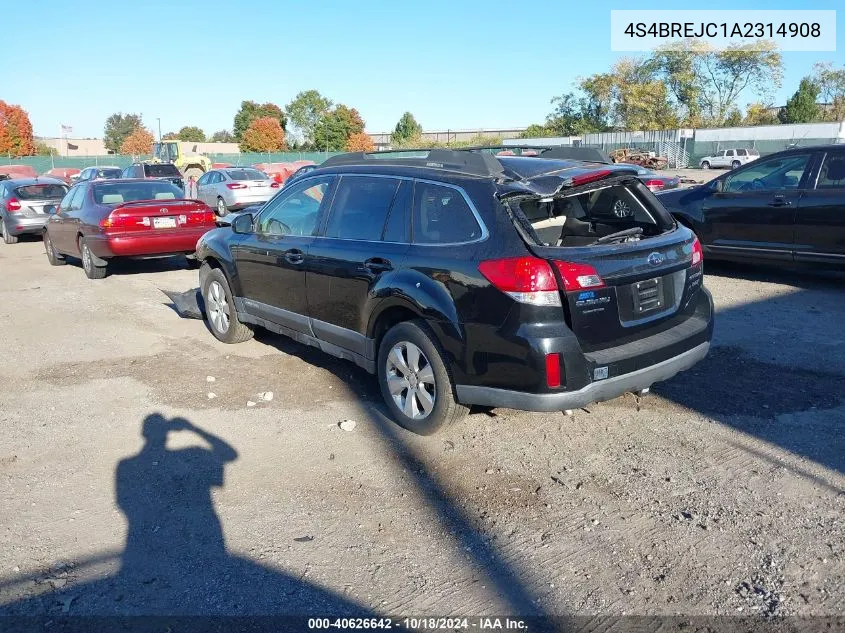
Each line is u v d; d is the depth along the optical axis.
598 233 5.29
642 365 4.25
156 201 10.98
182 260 13.39
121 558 3.50
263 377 6.14
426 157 5.01
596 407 5.18
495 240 4.16
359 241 5.10
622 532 3.61
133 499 4.08
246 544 3.61
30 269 12.77
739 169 9.37
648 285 4.36
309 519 3.83
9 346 7.31
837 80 73.44
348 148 76.00
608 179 4.59
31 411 5.45
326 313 5.42
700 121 64.81
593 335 4.08
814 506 3.77
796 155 8.85
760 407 5.06
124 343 7.33
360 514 3.87
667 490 4.00
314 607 3.11
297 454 4.61
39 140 100.94
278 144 76.56
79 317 8.58
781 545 3.44
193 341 7.32
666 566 3.32
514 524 3.72
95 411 5.43
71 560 3.49
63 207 12.48
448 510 3.88
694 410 5.06
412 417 4.77
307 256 5.50
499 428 4.89
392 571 3.36
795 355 6.14
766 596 3.09
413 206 4.75
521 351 3.97
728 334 6.82
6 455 4.68
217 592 3.23
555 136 72.12
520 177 4.41
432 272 4.42
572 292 3.96
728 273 9.92
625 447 4.55
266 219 6.28
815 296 8.32
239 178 22.97
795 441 4.52
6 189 17.33
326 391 5.75
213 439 4.88
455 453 4.55
